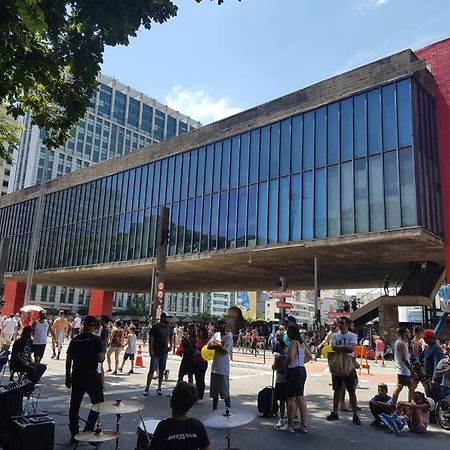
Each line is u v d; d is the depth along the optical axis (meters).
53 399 9.73
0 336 18.95
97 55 7.91
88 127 122.12
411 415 8.09
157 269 17.39
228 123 35.69
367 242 26.28
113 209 45.59
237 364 20.64
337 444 7.02
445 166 26.94
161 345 10.80
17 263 57.28
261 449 6.62
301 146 30.38
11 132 16.28
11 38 6.48
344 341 8.74
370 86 27.36
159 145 41.91
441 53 28.33
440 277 31.14
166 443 3.35
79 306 118.44
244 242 32.56
